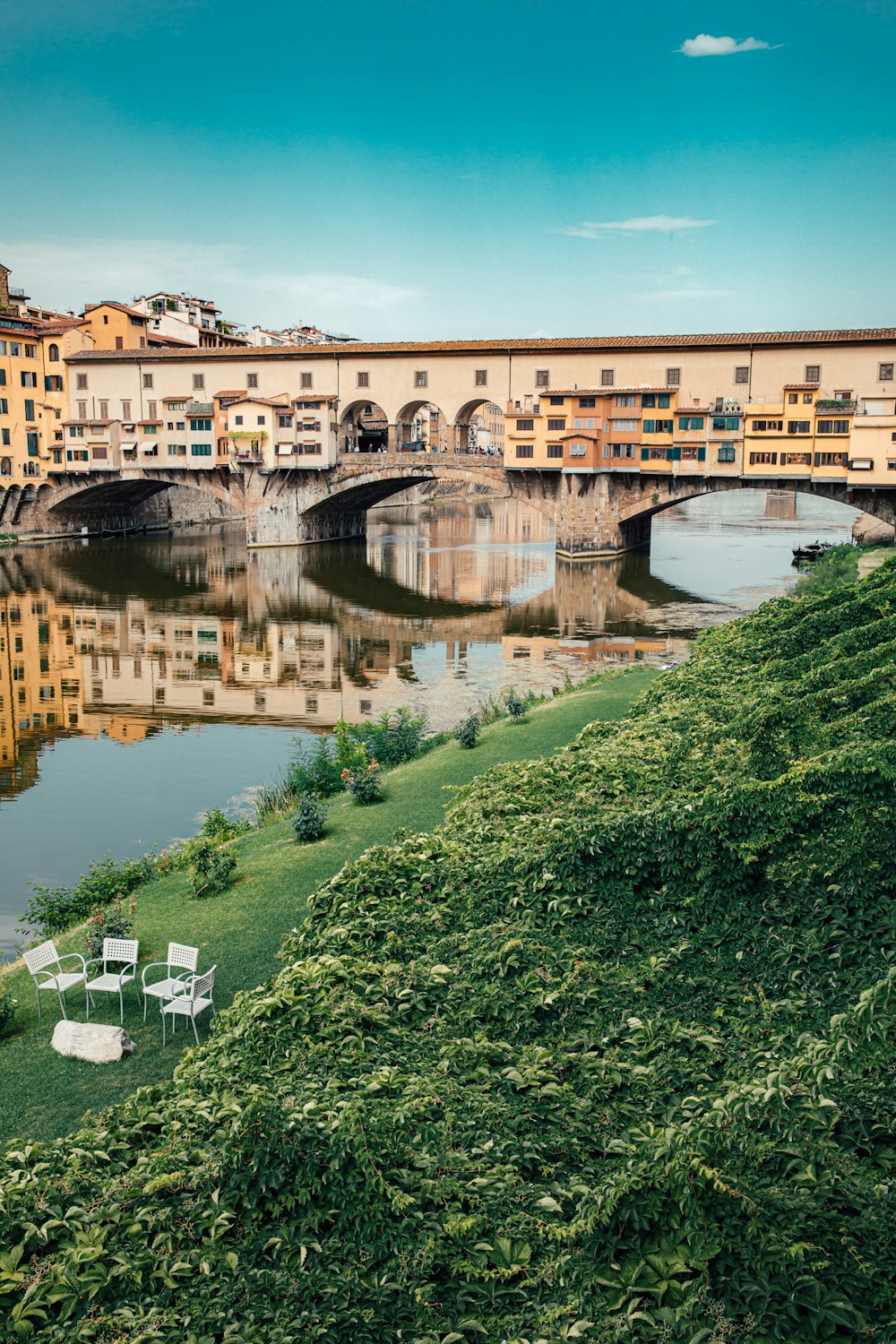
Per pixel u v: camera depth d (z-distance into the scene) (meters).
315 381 106.69
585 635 66.38
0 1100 16.75
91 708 51.19
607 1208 10.14
